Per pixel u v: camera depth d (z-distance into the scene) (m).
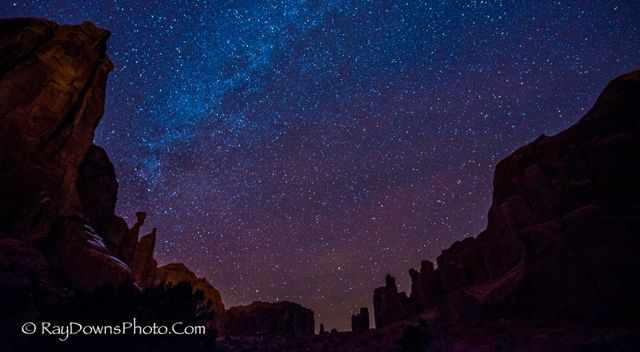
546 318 15.34
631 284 13.88
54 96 17.02
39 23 17.12
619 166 16.80
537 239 17.06
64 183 17.39
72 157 18.02
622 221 14.75
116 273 16.14
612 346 12.15
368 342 17.55
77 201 18.08
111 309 11.62
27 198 15.66
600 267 14.53
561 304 15.23
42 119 16.64
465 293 17.75
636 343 11.98
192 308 13.20
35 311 11.32
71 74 17.53
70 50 17.58
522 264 17.41
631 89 18.39
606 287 14.19
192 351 12.44
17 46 16.33
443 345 14.13
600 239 14.93
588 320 14.12
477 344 14.42
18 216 15.35
